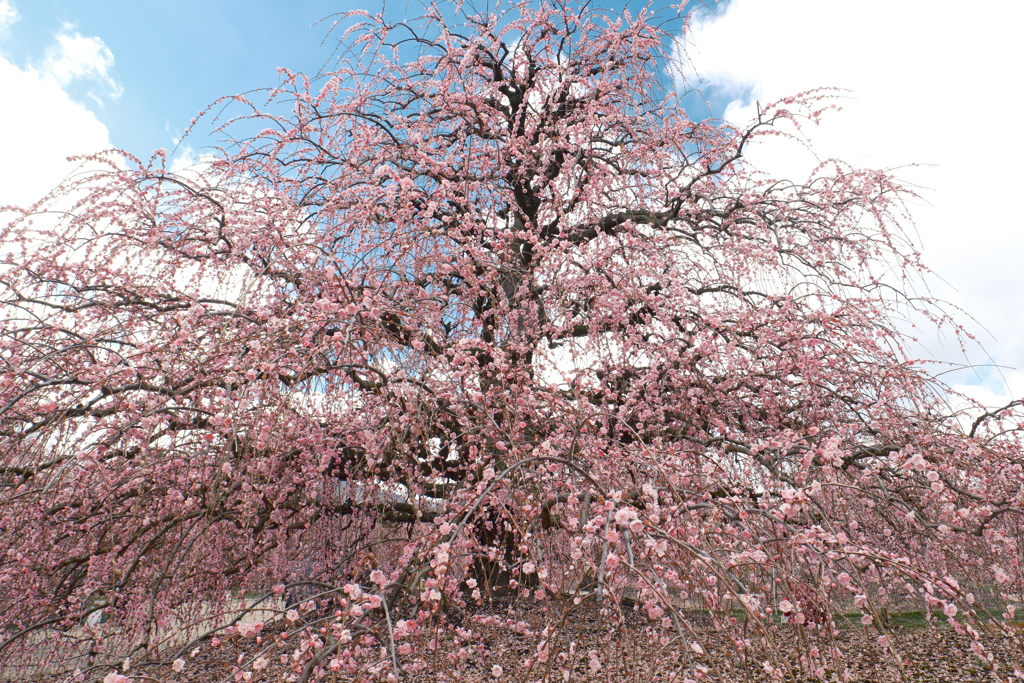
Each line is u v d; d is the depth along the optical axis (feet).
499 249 18.97
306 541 19.02
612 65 26.25
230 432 10.78
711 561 8.18
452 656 10.66
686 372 19.98
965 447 14.89
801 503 8.95
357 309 11.39
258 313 11.28
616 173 25.14
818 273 22.59
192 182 17.52
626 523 7.98
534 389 16.65
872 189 21.77
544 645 9.48
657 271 20.02
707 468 11.23
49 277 14.46
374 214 18.08
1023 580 13.74
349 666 9.01
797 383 19.71
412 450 15.92
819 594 8.71
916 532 15.14
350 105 22.81
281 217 16.89
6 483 12.17
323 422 15.76
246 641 12.98
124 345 12.90
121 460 12.92
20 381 12.22
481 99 24.59
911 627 19.56
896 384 18.07
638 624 12.31
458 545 10.73
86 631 13.80
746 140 22.84
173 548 13.08
